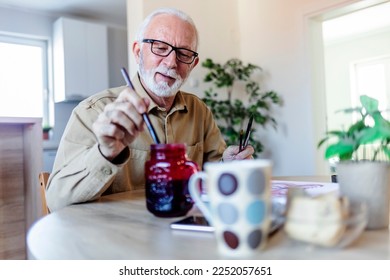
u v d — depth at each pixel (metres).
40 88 4.02
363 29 5.06
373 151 0.53
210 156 1.41
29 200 1.54
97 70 4.03
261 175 0.41
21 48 3.88
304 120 2.90
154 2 2.66
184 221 0.58
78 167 0.80
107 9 3.90
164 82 1.11
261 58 3.23
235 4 3.39
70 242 0.51
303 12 2.86
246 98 3.36
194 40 1.16
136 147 1.09
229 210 0.41
